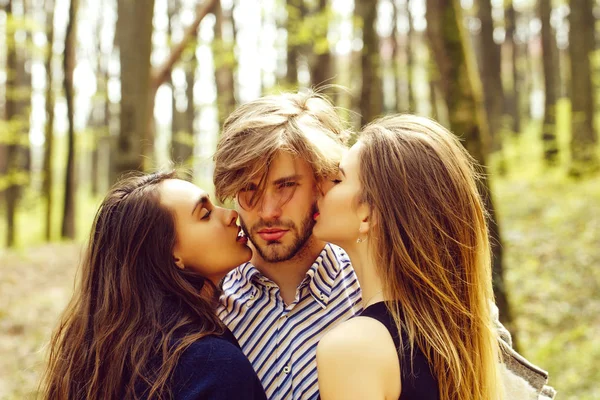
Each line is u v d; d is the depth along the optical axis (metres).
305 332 1.84
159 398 1.45
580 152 11.30
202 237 1.70
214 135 7.52
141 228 1.65
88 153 27.84
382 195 1.51
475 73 3.95
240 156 1.72
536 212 9.52
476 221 1.57
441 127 1.63
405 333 1.41
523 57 24.86
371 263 1.56
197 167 1.98
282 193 1.75
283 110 1.81
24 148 22.12
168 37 6.53
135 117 4.52
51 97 14.84
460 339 1.48
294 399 1.80
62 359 1.66
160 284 1.64
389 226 1.50
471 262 1.54
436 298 1.47
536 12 20.98
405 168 1.51
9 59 13.66
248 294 1.89
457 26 3.91
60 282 9.26
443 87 3.93
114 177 4.52
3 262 10.70
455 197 1.53
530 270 7.34
